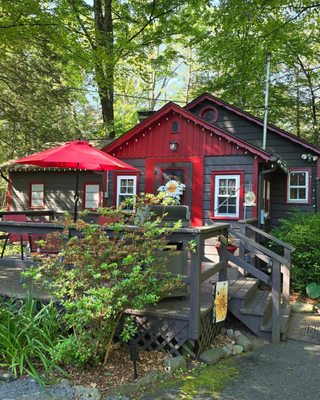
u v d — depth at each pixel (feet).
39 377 11.00
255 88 49.06
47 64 39.91
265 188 30.14
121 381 11.43
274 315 15.89
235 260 16.99
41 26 29.58
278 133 34.22
